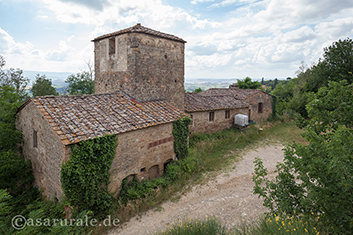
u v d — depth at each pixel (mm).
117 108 10570
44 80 26094
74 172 7520
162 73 13500
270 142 16719
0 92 11500
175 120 11570
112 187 8922
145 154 10281
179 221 7734
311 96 6680
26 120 10531
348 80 23500
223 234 6156
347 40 24078
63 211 7605
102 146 8242
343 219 4184
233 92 25078
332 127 5645
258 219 7195
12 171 9984
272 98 24891
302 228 4566
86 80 26109
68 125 8109
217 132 18312
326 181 4152
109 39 13266
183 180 10664
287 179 4895
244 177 10953
